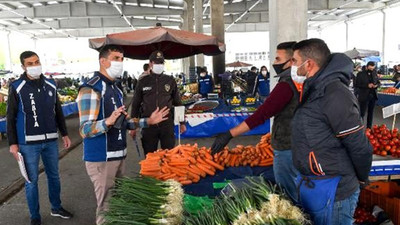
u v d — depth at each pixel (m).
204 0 24.95
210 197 2.60
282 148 2.52
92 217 3.83
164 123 4.03
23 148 3.28
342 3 26.27
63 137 3.68
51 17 25.97
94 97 2.51
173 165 3.04
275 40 5.25
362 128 1.65
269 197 1.78
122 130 2.70
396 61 30.33
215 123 7.91
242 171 3.21
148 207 2.09
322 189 1.75
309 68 1.76
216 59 15.82
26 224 3.71
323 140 1.70
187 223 1.87
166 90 4.03
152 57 3.95
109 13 26.22
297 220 1.67
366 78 8.20
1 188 5.00
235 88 10.48
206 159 3.21
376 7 27.75
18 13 25.69
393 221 2.96
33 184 3.40
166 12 26.50
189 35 6.59
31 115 3.26
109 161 2.64
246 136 8.16
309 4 26.38
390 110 3.33
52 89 3.46
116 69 2.58
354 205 1.81
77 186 4.90
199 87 11.57
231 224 1.76
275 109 2.12
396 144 3.11
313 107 1.70
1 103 8.95
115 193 2.29
